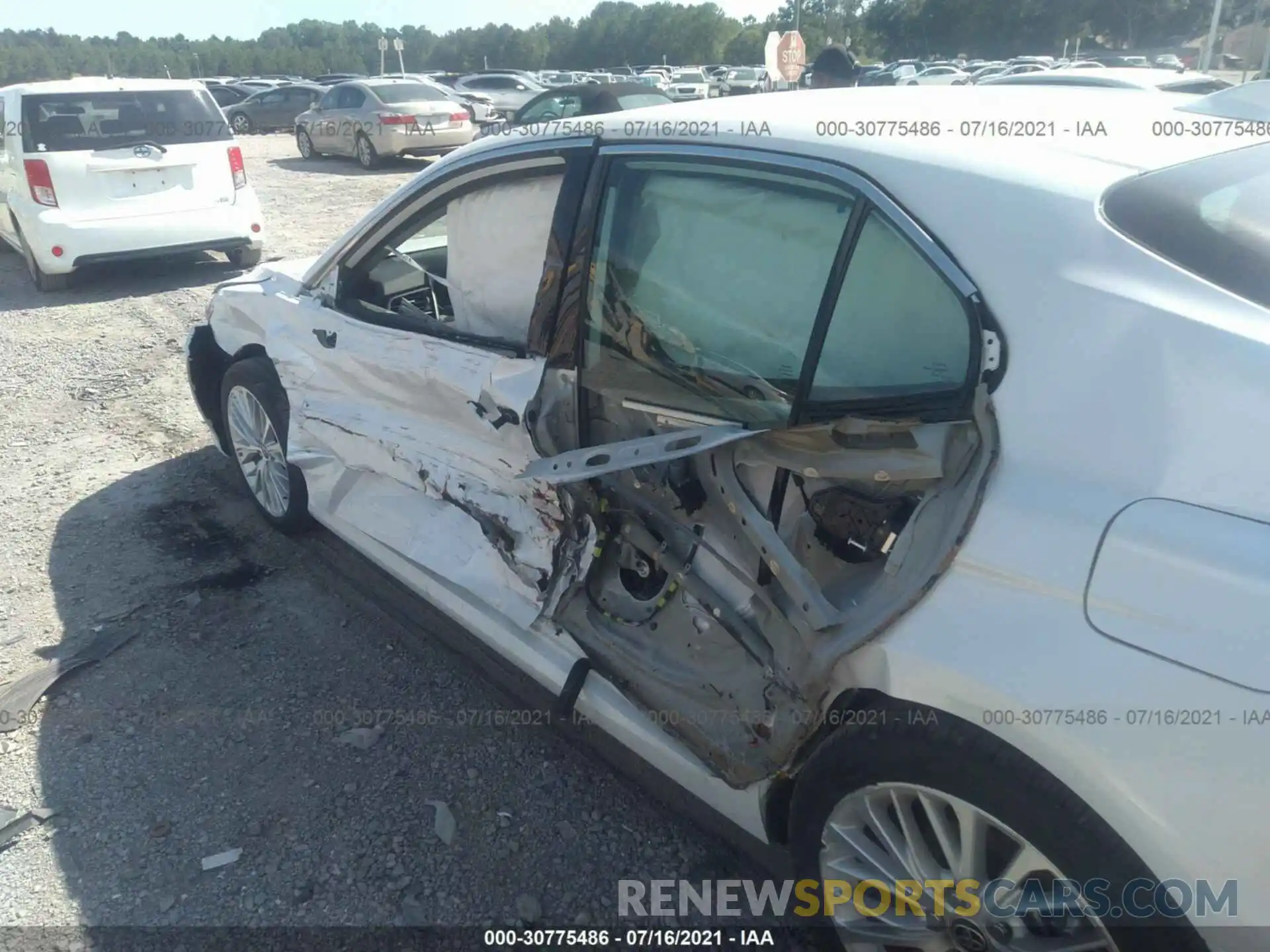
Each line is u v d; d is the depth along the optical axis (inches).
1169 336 62.4
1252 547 57.1
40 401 226.7
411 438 117.3
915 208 73.2
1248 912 57.2
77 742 115.5
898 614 69.3
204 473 188.1
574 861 98.7
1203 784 56.9
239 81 1402.6
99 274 355.9
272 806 105.7
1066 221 68.2
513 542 104.4
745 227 83.6
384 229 123.8
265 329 146.5
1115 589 60.6
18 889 95.4
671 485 87.7
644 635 93.4
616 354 93.6
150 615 140.9
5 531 165.8
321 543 161.3
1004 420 67.1
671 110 96.5
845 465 73.8
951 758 67.1
